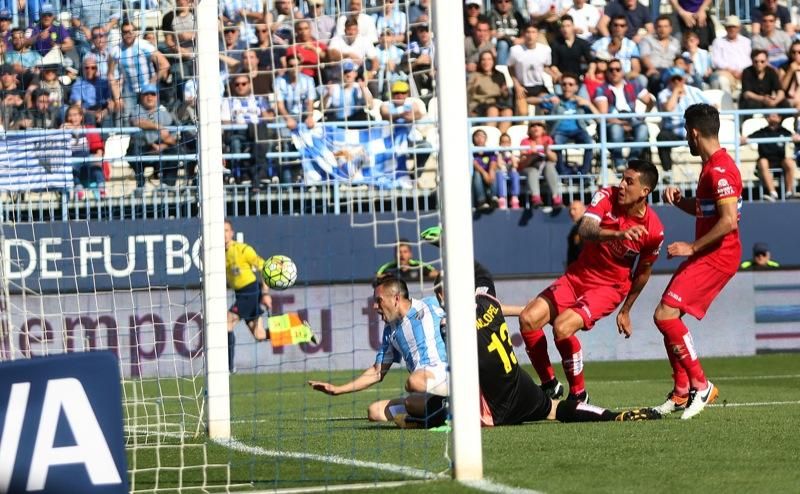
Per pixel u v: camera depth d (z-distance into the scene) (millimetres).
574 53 65562
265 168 58219
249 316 49938
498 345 29562
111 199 52750
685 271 30750
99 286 54688
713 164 30203
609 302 32188
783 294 63188
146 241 54375
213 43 28094
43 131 35094
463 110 20266
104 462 17078
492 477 20531
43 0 38469
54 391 17016
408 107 48750
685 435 26656
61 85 40188
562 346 32094
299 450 26250
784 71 66938
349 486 20328
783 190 64312
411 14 47656
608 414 30344
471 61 65250
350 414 35938
